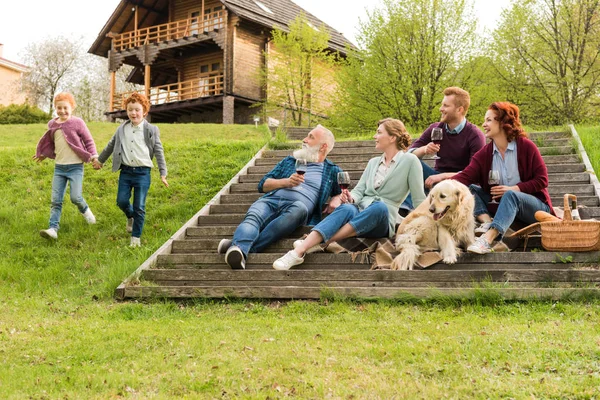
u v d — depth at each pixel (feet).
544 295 18.44
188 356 14.47
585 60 72.95
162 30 106.22
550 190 26.48
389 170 23.25
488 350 14.10
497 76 72.95
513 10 73.31
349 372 13.06
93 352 15.21
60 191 29.14
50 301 22.04
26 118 109.50
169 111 107.14
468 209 20.95
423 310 18.49
